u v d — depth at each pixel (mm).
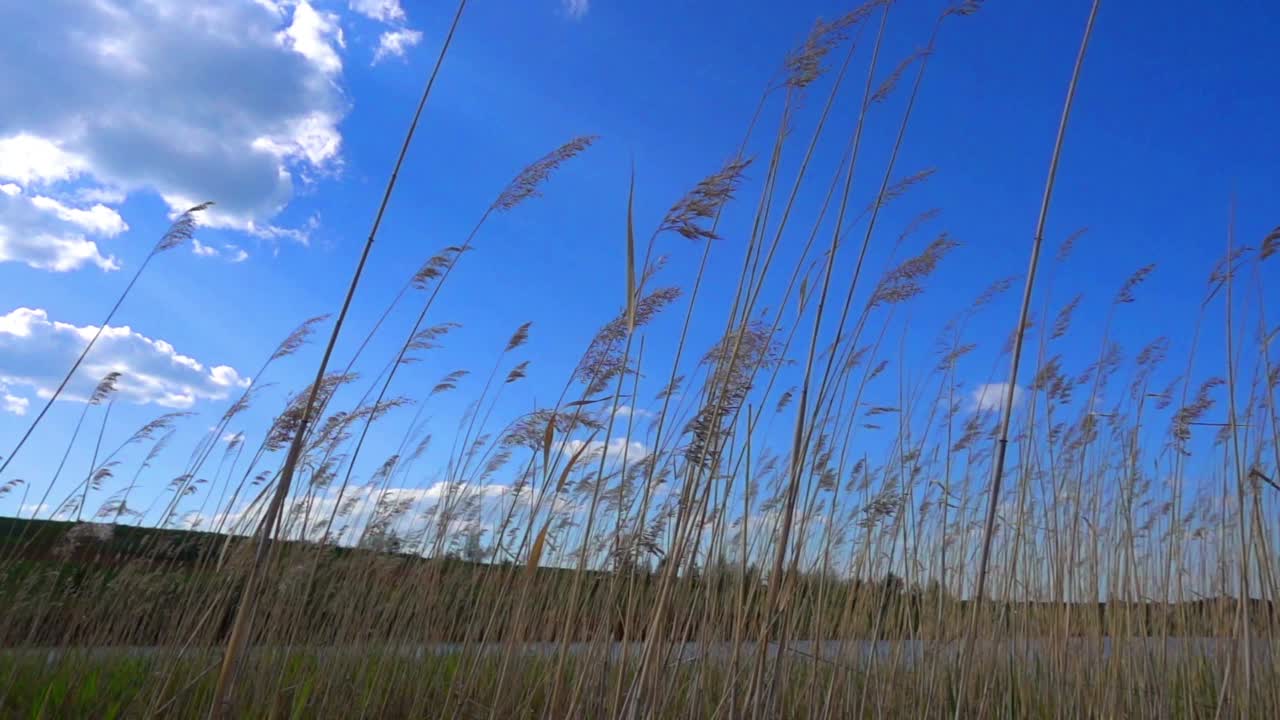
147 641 6098
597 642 3969
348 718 5090
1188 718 5160
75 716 4621
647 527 3801
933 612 5594
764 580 4527
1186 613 6094
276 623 4949
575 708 3877
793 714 4543
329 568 6164
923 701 5039
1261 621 4840
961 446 6359
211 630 4969
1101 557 6004
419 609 5953
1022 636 5629
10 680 4816
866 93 3568
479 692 5066
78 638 5797
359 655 5578
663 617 3441
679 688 4301
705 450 3553
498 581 5516
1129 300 6039
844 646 5277
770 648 4160
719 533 4242
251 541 5020
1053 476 5891
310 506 5926
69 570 6117
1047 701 5352
